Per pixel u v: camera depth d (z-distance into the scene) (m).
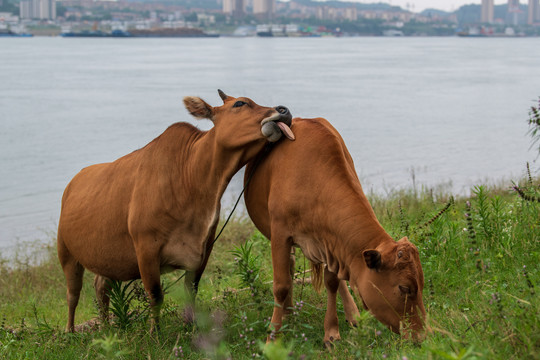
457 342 4.15
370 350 4.75
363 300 4.78
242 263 6.31
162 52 126.19
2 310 8.56
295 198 5.21
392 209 10.86
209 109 5.70
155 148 5.95
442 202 11.04
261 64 84.00
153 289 5.89
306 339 4.98
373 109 35.72
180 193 5.78
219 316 5.98
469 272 6.27
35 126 28.44
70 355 5.60
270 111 5.41
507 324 4.28
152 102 37.78
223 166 5.63
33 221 14.55
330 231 5.04
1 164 20.47
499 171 18.64
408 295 4.48
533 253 6.16
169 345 5.67
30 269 10.48
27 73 63.78
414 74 65.75
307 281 7.22
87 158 21.34
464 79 58.38
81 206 6.36
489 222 6.93
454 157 21.31
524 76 62.34
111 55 109.62
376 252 4.52
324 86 49.81
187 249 5.88
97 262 6.27
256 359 4.80
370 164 20.47
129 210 5.93
